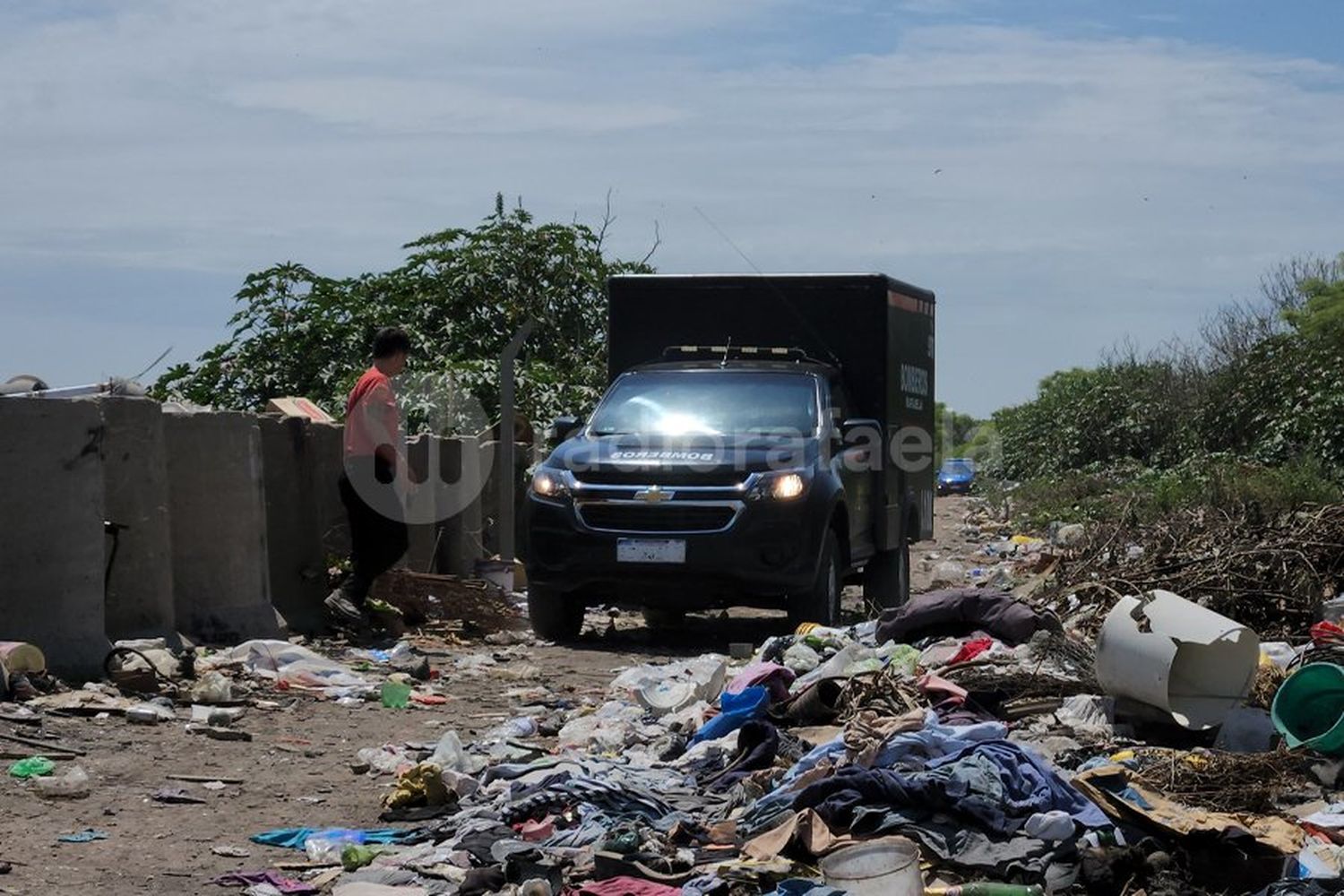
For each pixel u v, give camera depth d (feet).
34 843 21.48
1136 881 18.99
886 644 32.58
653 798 22.89
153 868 20.63
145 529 35.22
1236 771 23.21
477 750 27.22
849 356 48.67
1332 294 95.76
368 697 33.42
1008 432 155.12
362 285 74.95
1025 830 20.17
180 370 69.05
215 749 27.73
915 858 18.10
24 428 32.01
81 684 31.63
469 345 73.20
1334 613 33.78
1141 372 130.00
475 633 43.86
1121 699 26.53
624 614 50.65
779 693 29.19
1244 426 99.45
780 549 40.60
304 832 22.29
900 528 50.44
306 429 42.70
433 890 19.42
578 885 19.48
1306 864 19.57
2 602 31.60
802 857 19.84
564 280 76.33
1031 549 72.95
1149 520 50.39
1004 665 29.37
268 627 38.47
